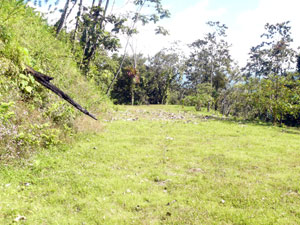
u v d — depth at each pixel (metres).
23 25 10.95
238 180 5.55
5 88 6.64
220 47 39.25
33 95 7.93
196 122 14.84
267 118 23.34
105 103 15.02
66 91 10.44
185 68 54.16
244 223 3.85
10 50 6.67
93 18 18.67
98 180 5.28
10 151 5.72
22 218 3.68
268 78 19.78
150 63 57.53
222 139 9.98
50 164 5.95
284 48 40.91
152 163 6.71
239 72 40.38
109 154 7.16
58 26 15.19
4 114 6.14
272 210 4.25
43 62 10.05
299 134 13.11
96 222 3.80
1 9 8.45
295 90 17.31
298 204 4.48
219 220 3.94
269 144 9.29
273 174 5.98
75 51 16.45
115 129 10.80
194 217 4.01
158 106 31.00
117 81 50.16
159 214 4.10
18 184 4.76
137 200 4.54
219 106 44.19
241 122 16.77
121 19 19.45
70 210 4.09
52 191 4.66
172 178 5.66
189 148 8.30
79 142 8.16
